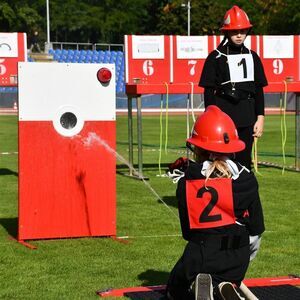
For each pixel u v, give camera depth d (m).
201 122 6.84
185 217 6.61
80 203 10.52
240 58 10.84
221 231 6.46
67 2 100.19
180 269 6.54
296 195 15.13
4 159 22.41
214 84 10.88
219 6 86.69
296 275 8.73
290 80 19.14
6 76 21.14
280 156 23.69
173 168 10.12
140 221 12.16
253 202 6.55
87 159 10.46
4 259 9.42
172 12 88.81
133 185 16.67
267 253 9.90
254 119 10.86
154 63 19.06
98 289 8.07
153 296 7.70
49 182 10.34
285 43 19.69
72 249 9.96
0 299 7.67
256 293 7.97
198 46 19.28
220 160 6.61
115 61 64.31
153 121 44.16
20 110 10.07
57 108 10.20
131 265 9.16
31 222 10.34
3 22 91.38
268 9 79.88
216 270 6.41
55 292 7.95
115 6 100.56
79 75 10.22
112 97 10.41
